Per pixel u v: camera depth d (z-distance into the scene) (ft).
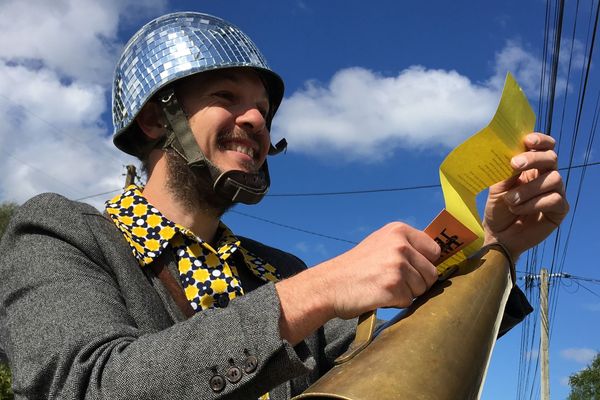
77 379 4.34
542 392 63.26
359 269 4.31
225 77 6.44
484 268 4.75
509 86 5.05
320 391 3.54
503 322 5.85
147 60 6.51
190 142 6.27
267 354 4.07
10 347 5.02
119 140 6.87
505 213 5.72
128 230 5.98
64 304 4.89
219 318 4.30
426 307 4.22
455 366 3.80
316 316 4.31
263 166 7.18
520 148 5.24
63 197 6.00
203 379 4.10
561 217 5.67
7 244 5.73
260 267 6.93
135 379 4.10
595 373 91.86
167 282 5.88
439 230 4.59
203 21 6.70
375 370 3.63
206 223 6.47
